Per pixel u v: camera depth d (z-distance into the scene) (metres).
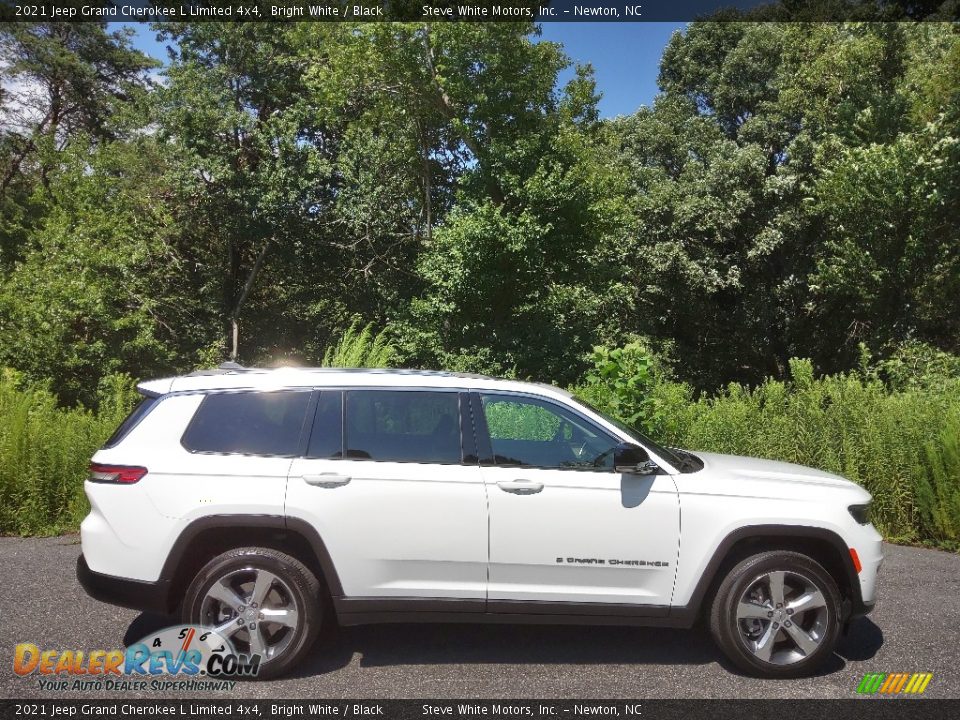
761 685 3.91
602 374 7.76
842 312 26.41
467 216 20.81
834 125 24.14
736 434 7.83
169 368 21.09
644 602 4.04
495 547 3.98
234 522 3.89
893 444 7.08
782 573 4.02
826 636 3.98
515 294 21.45
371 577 3.95
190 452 4.03
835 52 23.92
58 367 16.14
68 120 32.41
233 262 27.70
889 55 24.28
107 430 7.31
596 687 3.87
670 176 30.56
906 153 19.50
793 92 25.66
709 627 4.11
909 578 5.78
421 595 3.97
